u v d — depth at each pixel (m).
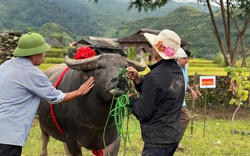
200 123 11.22
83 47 4.90
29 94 3.93
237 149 7.96
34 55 3.99
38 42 3.98
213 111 13.75
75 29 156.88
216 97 14.47
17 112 3.86
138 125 10.08
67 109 4.89
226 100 14.52
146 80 3.77
